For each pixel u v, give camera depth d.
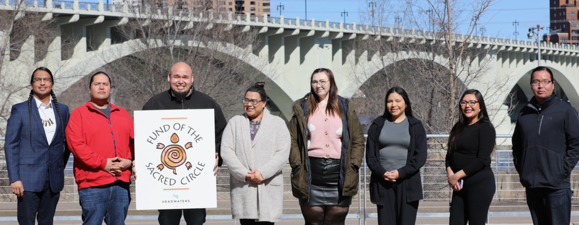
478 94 5.57
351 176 5.43
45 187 5.36
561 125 5.25
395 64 22.36
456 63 17.66
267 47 33.62
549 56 56.22
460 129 5.65
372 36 25.92
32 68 24.00
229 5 59.12
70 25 26.91
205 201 5.25
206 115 5.28
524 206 8.66
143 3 23.84
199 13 23.88
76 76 24.67
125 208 5.31
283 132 5.35
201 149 5.26
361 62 34.31
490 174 5.50
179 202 5.23
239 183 5.33
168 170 5.23
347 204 5.56
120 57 24.36
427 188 9.52
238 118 5.40
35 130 5.27
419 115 18.80
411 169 5.48
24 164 5.24
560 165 5.23
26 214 5.25
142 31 23.56
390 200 5.62
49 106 5.45
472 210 5.50
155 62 23.61
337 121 5.51
